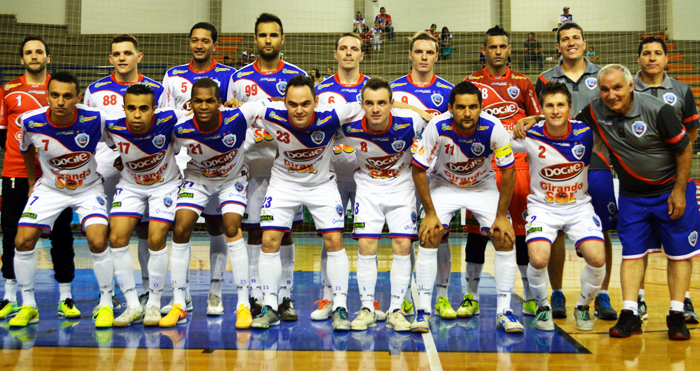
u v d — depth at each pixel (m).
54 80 3.37
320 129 3.39
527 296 3.95
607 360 2.75
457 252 8.23
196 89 3.31
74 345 3.02
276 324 3.53
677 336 3.15
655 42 3.74
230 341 3.12
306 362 2.72
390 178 3.56
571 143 3.38
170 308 3.79
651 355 2.84
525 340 3.15
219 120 3.45
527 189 4.04
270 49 4.11
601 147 3.71
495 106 4.23
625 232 3.39
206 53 4.34
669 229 3.27
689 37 15.67
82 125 3.54
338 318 3.39
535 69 14.99
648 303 4.28
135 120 3.37
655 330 3.41
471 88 3.19
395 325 3.38
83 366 2.63
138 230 4.17
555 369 2.61
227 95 4.36
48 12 15.45
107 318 3.47
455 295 4.72
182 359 2.76
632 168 3.31
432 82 4.14
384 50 15.55
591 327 3.44
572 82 4.09
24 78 4.23
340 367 2.64
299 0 16.22
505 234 3.39
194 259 7.36
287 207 3.53
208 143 3.46
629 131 3.27
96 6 15.72
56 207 3.63
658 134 3.22
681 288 3.24
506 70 4.32
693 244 3.25
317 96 3.86
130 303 3.60
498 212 3.42
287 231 3.63
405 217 3.51
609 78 3.19
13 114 4.10
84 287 5.06
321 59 15.62
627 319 3.26
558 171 3.42
